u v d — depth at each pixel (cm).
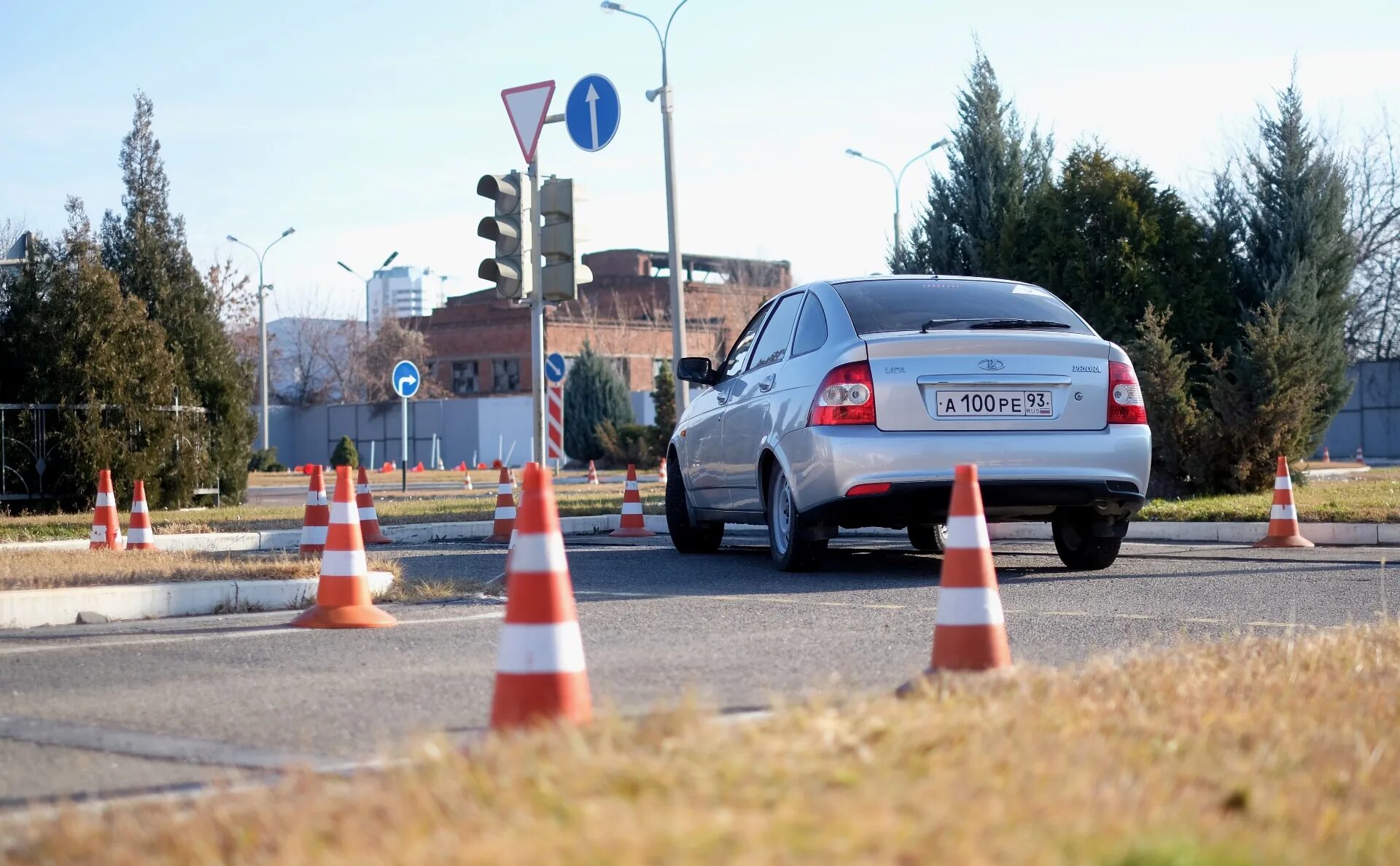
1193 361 1980
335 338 9038
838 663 638
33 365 1939
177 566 987
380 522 1680
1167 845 298
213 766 454
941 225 2355
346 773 412
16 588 860
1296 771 385
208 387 2152
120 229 2138
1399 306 4719
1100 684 492
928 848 291
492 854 286
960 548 550
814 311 1052
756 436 1080
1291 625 682
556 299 1295
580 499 2041
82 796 421
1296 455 1892
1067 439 967
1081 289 1964
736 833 295
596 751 376
